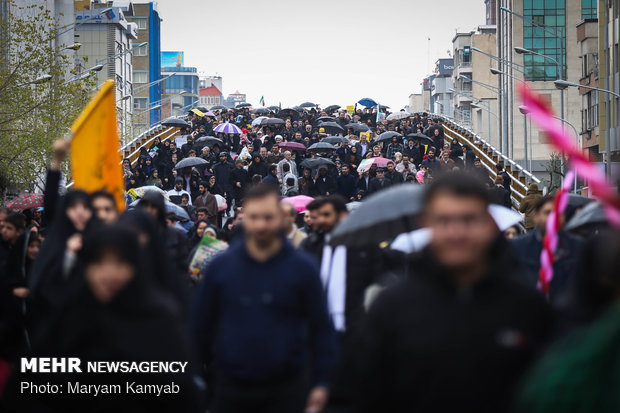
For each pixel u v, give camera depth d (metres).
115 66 158.50
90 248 7.21
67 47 55.03
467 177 6.06
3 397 8.51
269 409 8.86
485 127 176.38
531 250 12.97
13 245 14.80
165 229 14.95
